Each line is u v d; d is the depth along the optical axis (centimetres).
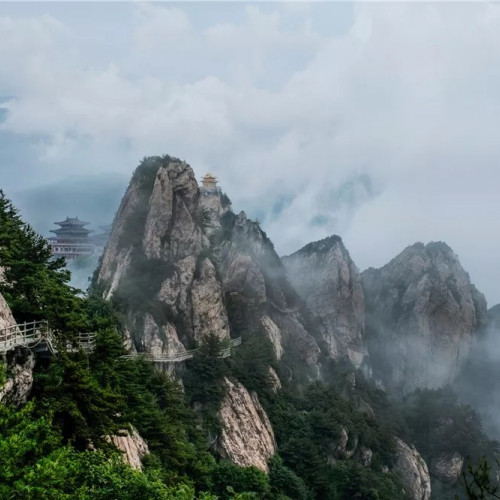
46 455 3878
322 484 11406
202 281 13812
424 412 17200
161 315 12569
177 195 14625
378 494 11781
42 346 5391
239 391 11988
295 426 12625
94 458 4512
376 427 14750
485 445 16725
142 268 13462
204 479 8450
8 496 3184
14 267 6175
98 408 5038
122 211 14650
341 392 16712
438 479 16012
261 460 11275
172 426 8488
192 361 11906
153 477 4950
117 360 7400
